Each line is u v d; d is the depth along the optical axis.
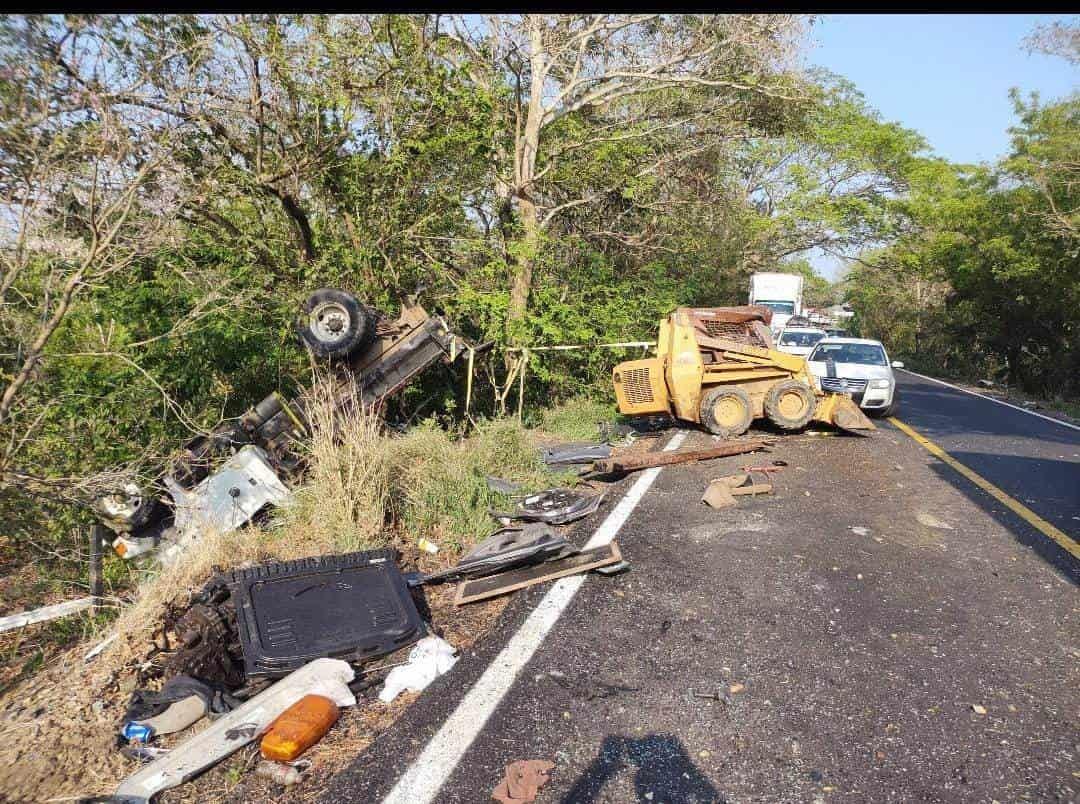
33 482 4.89
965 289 28.66
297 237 10.14
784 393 10.91
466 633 4.38
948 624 4.57
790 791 2.97
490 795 2.89
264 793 2.95
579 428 10.83
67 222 5.05
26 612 5.12
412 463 6.41
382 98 10.15
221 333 7.62
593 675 3.82
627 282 15.09
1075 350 24.41
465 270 12.30
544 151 14.01
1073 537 6.47
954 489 8.16
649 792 2.94
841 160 37.16
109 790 3.01
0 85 4.48
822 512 6.94
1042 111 25.17
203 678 3.70
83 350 6.20
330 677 3.68
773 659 4.04
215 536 5.05
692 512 6.77
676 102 17.34
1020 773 3.12
